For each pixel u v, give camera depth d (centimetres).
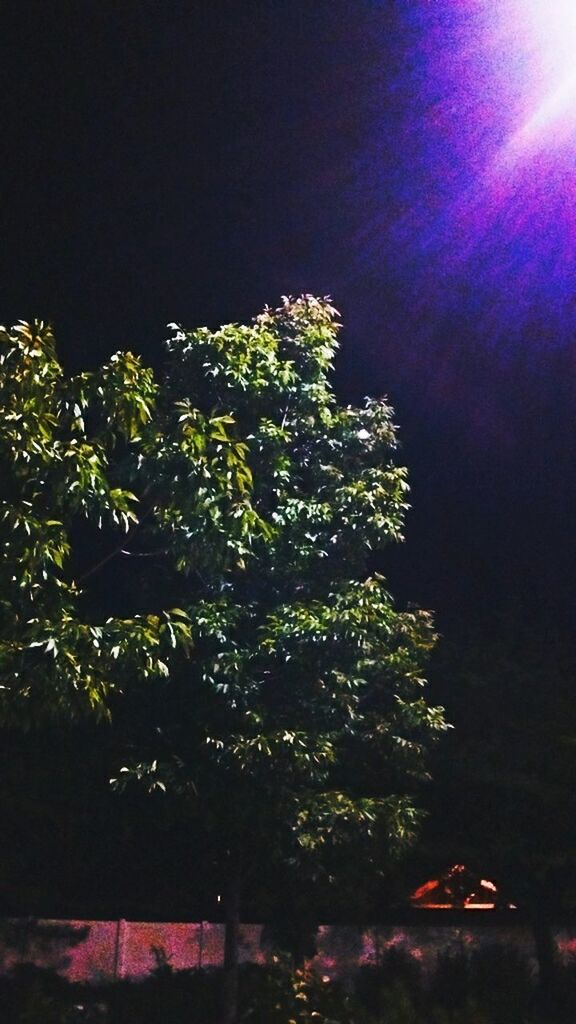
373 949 2041
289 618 1300
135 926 2005
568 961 2052
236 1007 1436
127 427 996
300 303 1428
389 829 1373
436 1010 1697
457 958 2000
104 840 1709
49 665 937
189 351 1332
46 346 986
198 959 2003
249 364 1332
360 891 1758
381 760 1616
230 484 1062
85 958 1970
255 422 1352
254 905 1903
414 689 1445
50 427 979
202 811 1330
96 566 1051
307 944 1941
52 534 927
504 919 2311
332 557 1388
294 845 1358
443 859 2006
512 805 1945
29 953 1947
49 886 2020
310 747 1305
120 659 974
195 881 1762
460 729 1986
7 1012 1594
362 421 1431
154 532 1145
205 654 1341
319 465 1404
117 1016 1678
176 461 1062
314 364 1397
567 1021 1925
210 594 1346
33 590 938
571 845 1944
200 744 1289
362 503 1364
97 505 981
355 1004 1680
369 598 1340
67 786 1598
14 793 1673
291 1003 1594
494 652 2072
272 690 1348
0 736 1585
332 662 1347
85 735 1542
